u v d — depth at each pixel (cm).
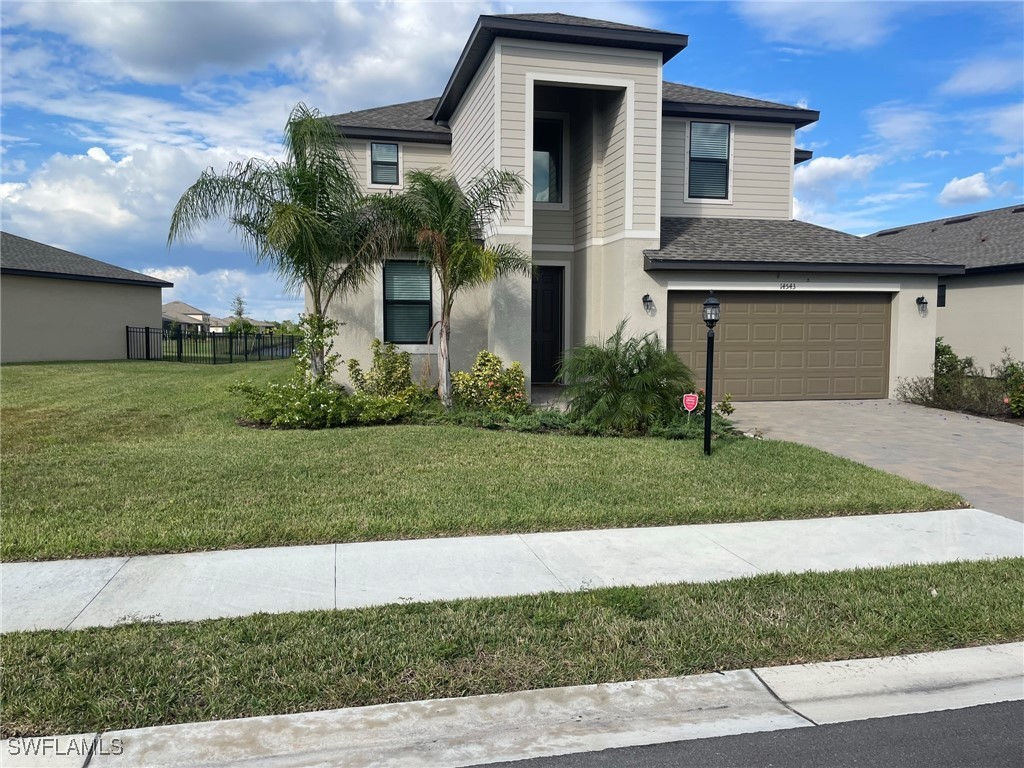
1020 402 1255
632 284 1359
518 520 637
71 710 344
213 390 1505
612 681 385
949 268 1458
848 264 1413
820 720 359
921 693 385
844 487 769
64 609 457
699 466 845
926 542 616
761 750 334
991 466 915
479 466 827
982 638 441
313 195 1146
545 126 1551
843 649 422
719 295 1418
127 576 513
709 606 473
